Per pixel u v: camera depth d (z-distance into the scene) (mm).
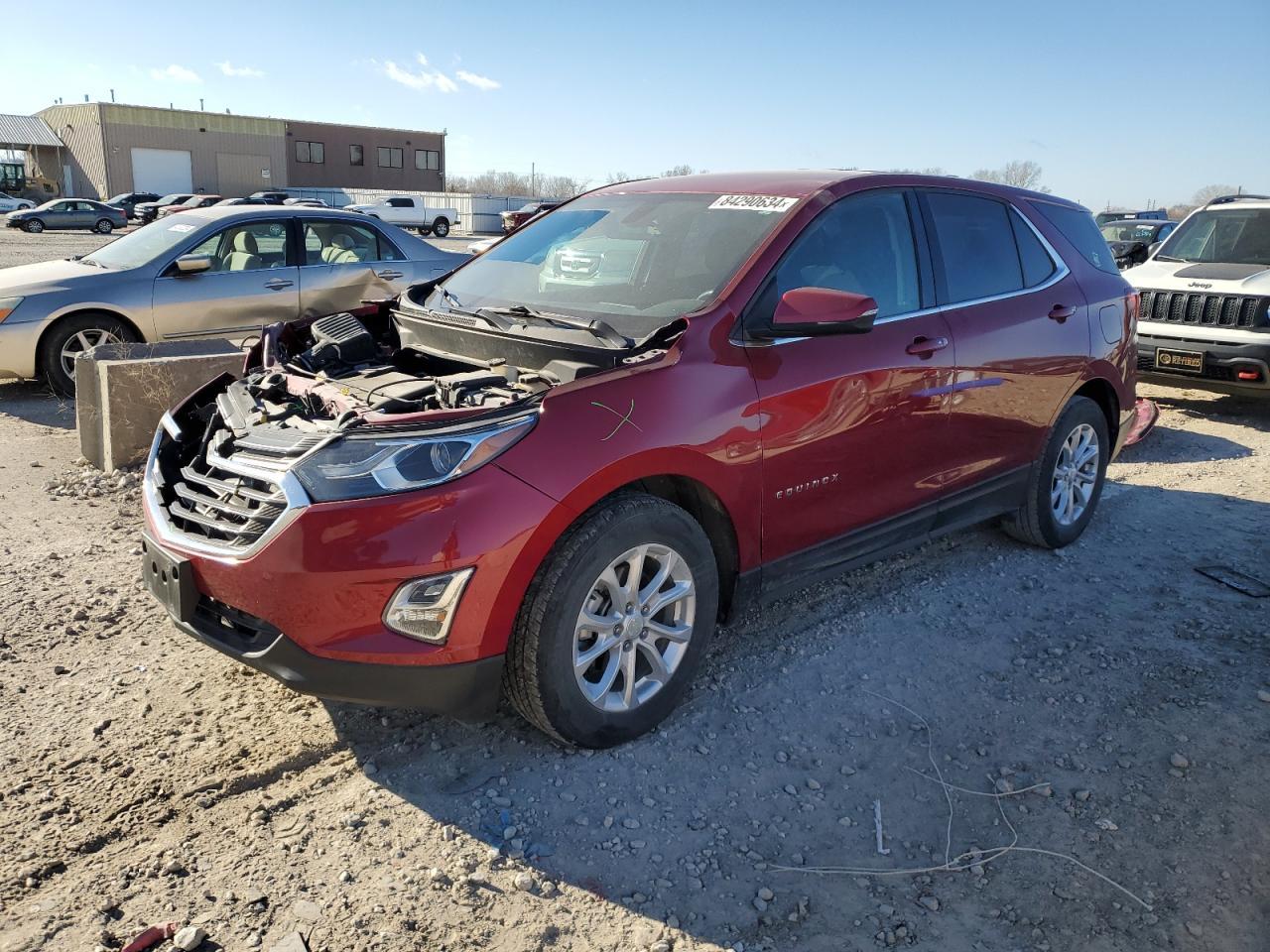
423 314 3881
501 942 2408
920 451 4027
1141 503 5922
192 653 3785
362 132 65812
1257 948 2449
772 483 3436
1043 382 4609
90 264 8367
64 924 2400
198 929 2371
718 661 3814
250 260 8477
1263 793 3061
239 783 2980
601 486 2922
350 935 2404
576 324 3369
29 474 5934
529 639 2889
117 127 57094
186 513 3041
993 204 4617
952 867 2729
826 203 3791
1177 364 8469
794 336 3320
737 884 2641
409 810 2881
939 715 3486
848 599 4418
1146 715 3502
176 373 6066
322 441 2777
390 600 2693
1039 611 4340
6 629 3896
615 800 2951
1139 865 2742
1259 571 4836
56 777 2975
